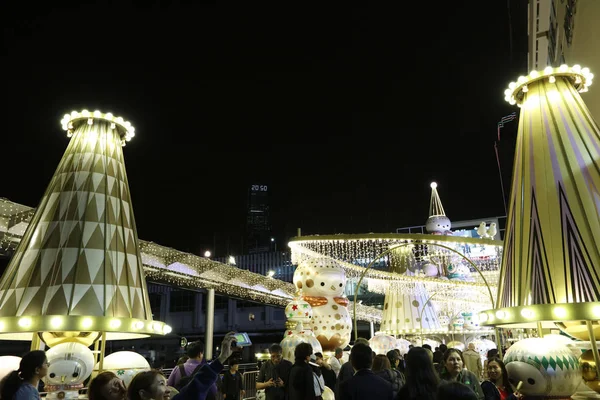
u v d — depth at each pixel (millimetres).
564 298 7527
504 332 26125
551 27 19609
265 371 7660
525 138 9289
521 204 8828
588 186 8188
